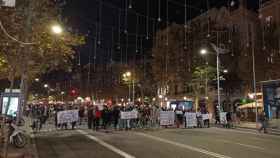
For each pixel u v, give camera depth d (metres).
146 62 56.38
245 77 43.03
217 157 12.61
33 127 24.66
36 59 19.69
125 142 17.48
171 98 55.19
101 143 17.00
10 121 14.45
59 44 19.56
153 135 21.58
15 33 14.63
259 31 44.00
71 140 18.31
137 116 27.09
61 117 25.62
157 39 47.22
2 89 30.55
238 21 48.41
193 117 30.28
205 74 42.41
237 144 16.78
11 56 14.56
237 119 36.09
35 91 77.44
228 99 47.88
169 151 14.19
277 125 25.66
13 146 14.64
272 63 39.62
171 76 45.72
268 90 26.91
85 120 34.84
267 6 46.69
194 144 16.70
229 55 46.28
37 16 15.41
